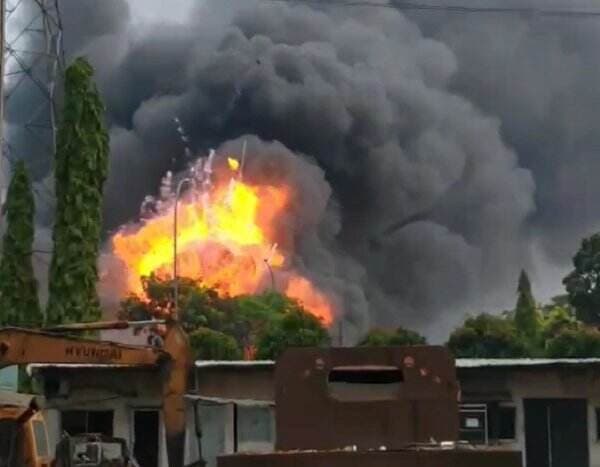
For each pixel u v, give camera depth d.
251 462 7.07
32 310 54.06
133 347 18.23
